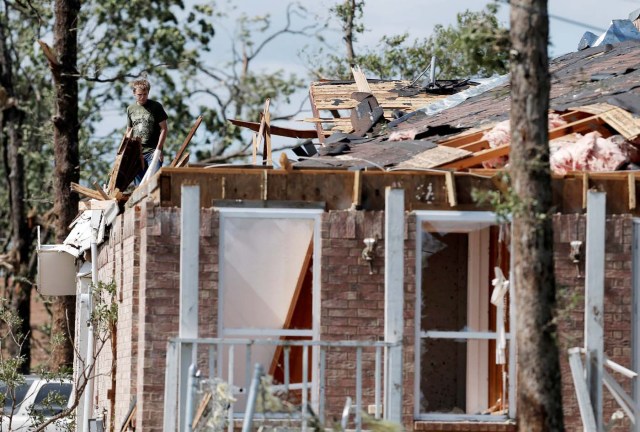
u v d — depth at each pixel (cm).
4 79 6350
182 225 2284
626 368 2300
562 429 1938
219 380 2098
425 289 2444
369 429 2272
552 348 1936
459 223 2356
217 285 2292
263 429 2175
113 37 6631
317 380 2305
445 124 3130
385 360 2262
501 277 2331
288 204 2323
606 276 2317
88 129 6819
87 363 3238
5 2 6350
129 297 2553
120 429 2533
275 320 2353
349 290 2312
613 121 2670
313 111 4184
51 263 3806
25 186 6425
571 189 2344
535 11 1950
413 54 5556
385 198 2327
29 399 3616
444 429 2288
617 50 3791
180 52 6731
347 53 5716
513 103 1962
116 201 2881
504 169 2247
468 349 2438
